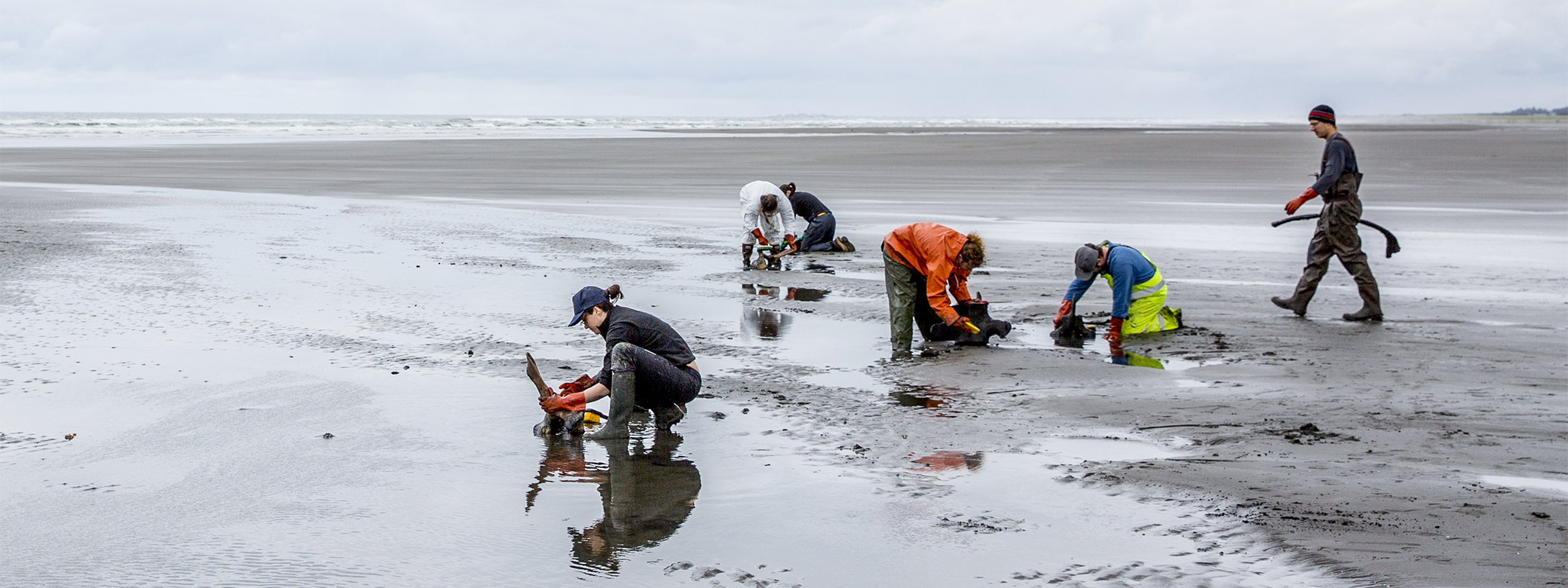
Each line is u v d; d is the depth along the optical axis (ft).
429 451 17.92
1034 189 81.87
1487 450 17.47
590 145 177.78
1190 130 343.46
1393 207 65.57
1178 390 21.94
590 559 13.29
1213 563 12.91
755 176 98.78
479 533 14.19
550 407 18.74
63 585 12.47
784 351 26.32
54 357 24.84
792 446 18.15
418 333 28.07
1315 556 13.07
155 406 20.71
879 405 20.97
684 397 19.31
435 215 61.77
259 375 23.21
